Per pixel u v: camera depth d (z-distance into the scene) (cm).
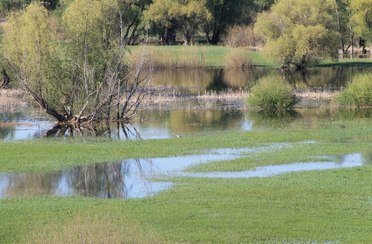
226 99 8494
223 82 10588
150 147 5241
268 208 3447
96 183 4150
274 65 12938
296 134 5741
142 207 3481
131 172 4428
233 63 12925
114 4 7025
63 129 6372
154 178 4241
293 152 4984
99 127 6469
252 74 11650
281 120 6706
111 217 3177
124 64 7238
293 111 7356
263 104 7562
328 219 3253
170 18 14938
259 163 4638
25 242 2872
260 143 5375
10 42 6831
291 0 12231
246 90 9231
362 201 3575
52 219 3238
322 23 12225
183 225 3158
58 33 6925
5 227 3138
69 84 6700
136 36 15150
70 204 3569
